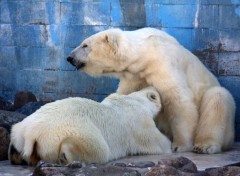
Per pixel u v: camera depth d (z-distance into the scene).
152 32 13.64
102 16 15.33
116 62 13.40
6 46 15.93
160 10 15.02
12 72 15.95
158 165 9.73
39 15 15.69
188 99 13.14
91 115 11.12
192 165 10.13
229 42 14.75
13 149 11.02
